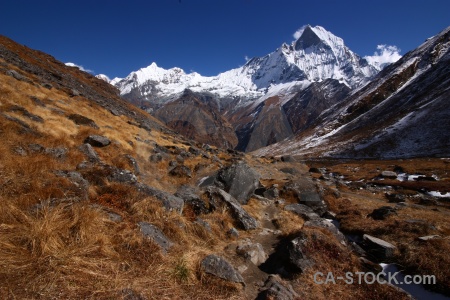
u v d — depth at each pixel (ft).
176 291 15.96
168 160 58.49
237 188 41.65
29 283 12.63
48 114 50.49
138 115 142.82
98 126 58.08
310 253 23.63
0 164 22.79
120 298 13.48
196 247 22.30
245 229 31.71
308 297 19.44
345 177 180.75
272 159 119.55
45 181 21.50
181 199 28.71
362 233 36.24
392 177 166.30
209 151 102.73
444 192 105.70
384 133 524.11
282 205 46.11
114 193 25.13
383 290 21.12
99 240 17.49
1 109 40.45
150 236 20.03
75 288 13.24
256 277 21.11
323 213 48.52
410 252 26.99
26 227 16.02
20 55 151.43
